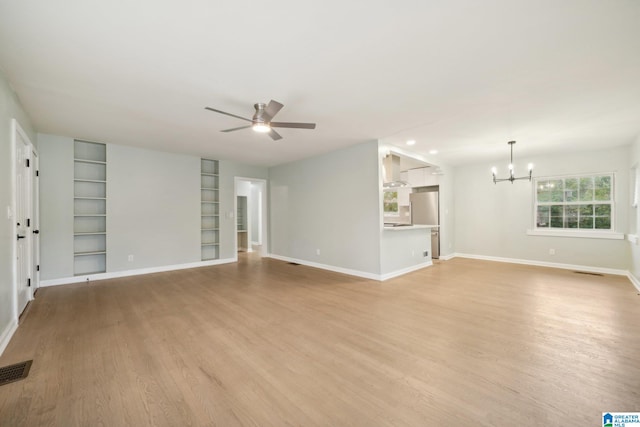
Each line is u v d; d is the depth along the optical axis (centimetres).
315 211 589
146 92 282
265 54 218
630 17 174
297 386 184
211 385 185
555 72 244
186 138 454
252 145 501
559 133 419
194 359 218
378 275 468
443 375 195
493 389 179
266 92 284
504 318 298
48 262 435
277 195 702
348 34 194
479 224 676
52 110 329
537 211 602
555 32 190
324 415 157
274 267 589
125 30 188
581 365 205
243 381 189
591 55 218
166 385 185
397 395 174
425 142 477
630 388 178
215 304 350
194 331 270
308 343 244
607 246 511
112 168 491
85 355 223
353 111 335
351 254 512
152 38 197
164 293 398
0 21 176
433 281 461
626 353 222
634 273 447
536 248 594
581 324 281
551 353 223
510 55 219
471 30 189
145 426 149
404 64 233
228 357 221
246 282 459
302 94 288
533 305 340
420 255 572
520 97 295
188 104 312
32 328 276
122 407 164
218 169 638
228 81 261
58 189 443
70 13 170
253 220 1012
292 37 197
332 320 296
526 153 566
